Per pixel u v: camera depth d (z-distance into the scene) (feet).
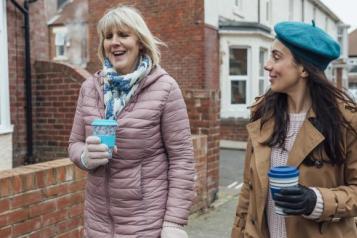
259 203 7.57
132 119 8.09
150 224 8.16
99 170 8.24
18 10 22.38
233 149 44.50
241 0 55.67
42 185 12.30
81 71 23.00
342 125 7.10
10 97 22.18
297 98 7.49
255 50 50.93
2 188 11.11
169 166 8.48
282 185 6.66
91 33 54.90
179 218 8.15
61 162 13.29
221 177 30.04
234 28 49.78
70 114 22.97
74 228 13.52
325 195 6.86
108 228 8.34
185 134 8.44
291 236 7.27
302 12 72.64
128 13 8.39
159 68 8.59
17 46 22.44
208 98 20.66
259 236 7.67
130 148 8.09
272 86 7.50
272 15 61.52
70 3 84.48
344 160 7.20
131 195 8.13
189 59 47.26
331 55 7.18
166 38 48.26
